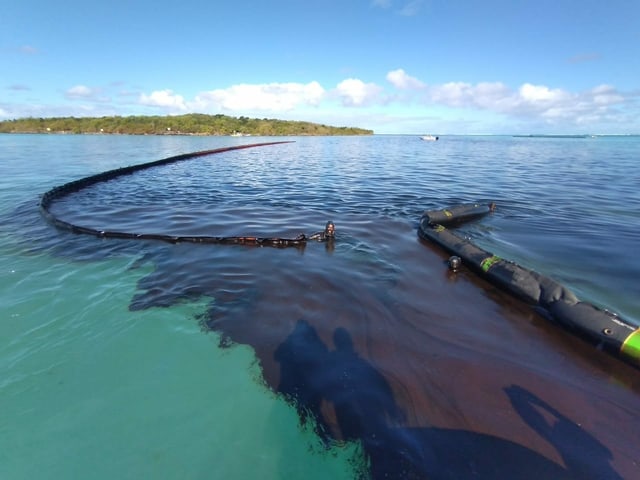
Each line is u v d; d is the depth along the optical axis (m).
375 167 23.34
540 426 2.99
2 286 5.37
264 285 5.50
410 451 2.75
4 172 19.17
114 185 15.18
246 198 12.51
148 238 7.62
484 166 24.09
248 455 2.74
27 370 3.61
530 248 7.54
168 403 3.22
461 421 3.02
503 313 4.83
